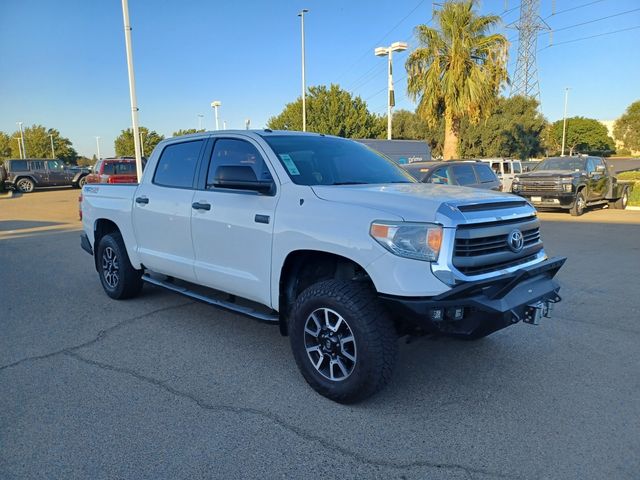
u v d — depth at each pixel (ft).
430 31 71.92
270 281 13.08
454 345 15.21
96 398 12.01
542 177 50.14
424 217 10.53
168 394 12.22
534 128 167.12
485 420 10.93
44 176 100.94
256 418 11.09
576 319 17.62
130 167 81.46
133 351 14.98
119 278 19.79
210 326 17.24
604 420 10.88
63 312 18.92
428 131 162.91
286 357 14.53
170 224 16.44
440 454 9.71
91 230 21.07
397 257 10.47
